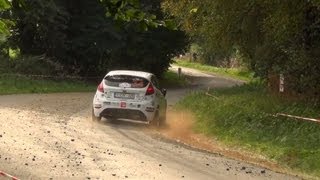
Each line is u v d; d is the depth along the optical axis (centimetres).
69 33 6216
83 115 2884
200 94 3956
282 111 2489
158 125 2619
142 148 1903
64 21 5841
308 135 2053
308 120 2223
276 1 2388
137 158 1691
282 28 2505
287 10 2414
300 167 1759
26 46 6150
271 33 2652
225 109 2769
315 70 2720
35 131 2128
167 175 1460
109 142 1981
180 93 5753
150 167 1557
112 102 2539
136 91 2539
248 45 3167
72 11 6128
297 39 2789
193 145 2139
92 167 1508
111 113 2545
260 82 4006
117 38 6112
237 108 2717
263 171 1605
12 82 4812
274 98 2852
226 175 1512
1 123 2306
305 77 2741
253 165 1727
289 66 2834
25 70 5522
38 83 5147
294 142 2022
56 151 1720
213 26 2903
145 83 2564
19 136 1977
